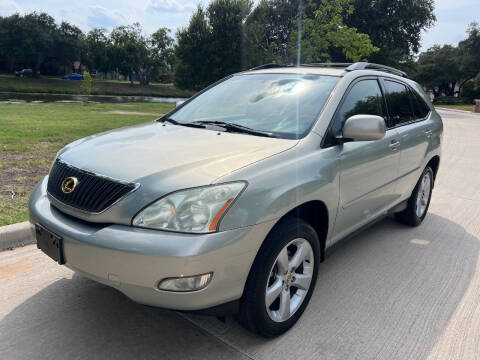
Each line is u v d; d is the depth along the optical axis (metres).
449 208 5.80
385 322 2.91
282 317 2.65
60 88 68.62
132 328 2.71
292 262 2.69
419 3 36.91
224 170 2.35
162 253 2.08
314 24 18.12
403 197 4.36
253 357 2.48
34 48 71.69
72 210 2.43
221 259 2.17
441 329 2.86
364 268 3.77
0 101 28.23
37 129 10.77
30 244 3.88
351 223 3.40
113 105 25.25
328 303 3.14
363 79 3.67
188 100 3.98
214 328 2.75
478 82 57.50
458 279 3.62
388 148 3.69
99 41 80.62
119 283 2.21
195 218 2.16
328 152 2.94
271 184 2.42
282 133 2.98
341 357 2.52
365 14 35.97
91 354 2.45
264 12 36.12
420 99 4.82
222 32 40.81
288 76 3.67
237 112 3.38
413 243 4.42
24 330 2.65
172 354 2.48
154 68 82.94
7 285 3.17
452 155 10.62
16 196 4.93
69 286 3.20
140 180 2.29
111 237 2.19
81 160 2.64
